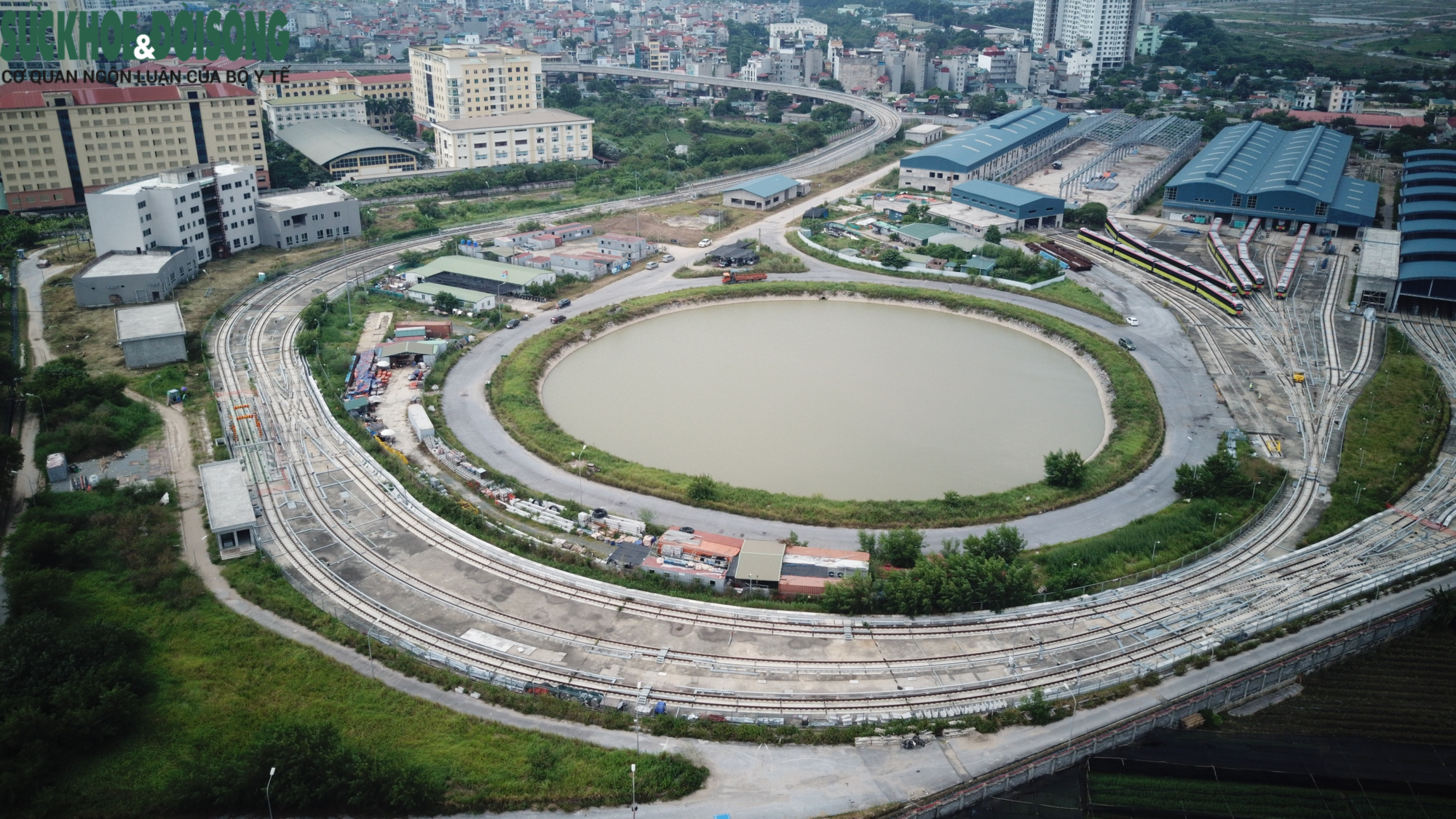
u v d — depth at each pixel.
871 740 96.62
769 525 135.50
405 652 107.62
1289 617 115.88
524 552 126.50
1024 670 106.81
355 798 86.00
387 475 142.25
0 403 158.25
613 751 93.62
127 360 176.12
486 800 87.88
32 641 98.69
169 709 97.69
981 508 139.62
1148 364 188.62
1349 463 152.50
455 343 191.88
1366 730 102.12
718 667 105.88
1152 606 118.38
